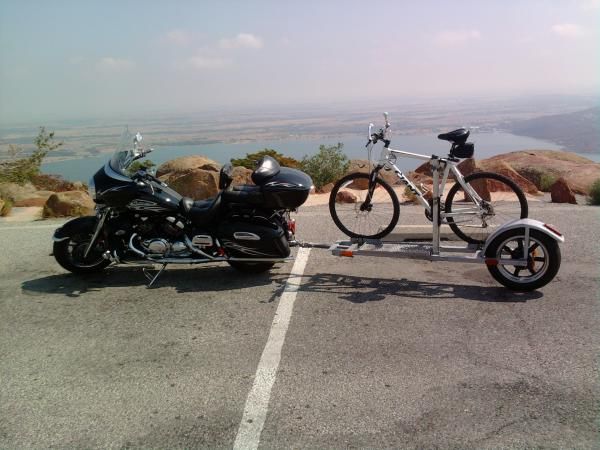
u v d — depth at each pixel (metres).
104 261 5.66
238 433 2.98
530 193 11.19
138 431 3.03
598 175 12.69
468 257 4.91
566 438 2.86
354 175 5.70
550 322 4.24
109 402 3.33
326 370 3.62
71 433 3.03
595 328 4.10
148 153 5.69
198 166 12.70
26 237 7.64
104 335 4.30
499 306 4.60
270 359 3.80
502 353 3.78
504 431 2.93
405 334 4.12
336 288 5.18
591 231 6.84
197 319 4.55
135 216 5.44
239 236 5.26
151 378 3.61
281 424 3.05
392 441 2.88
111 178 5.35
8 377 3.68
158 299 5.04
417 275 5.49
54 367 3.80
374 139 5.36
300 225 7.81
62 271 5.98
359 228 6.12
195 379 3.57
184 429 3.04
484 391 3.31
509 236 4.76
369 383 3.44
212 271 5.82
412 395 3.29
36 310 4.86
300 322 4.42
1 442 2.97
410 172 12.07
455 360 3.70
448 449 2.80
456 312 4.51
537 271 4.89
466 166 11.72
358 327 4.28
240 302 4.89
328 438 2.92
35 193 11.85
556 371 3.51
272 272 5.73
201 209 5.31
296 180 5.26
